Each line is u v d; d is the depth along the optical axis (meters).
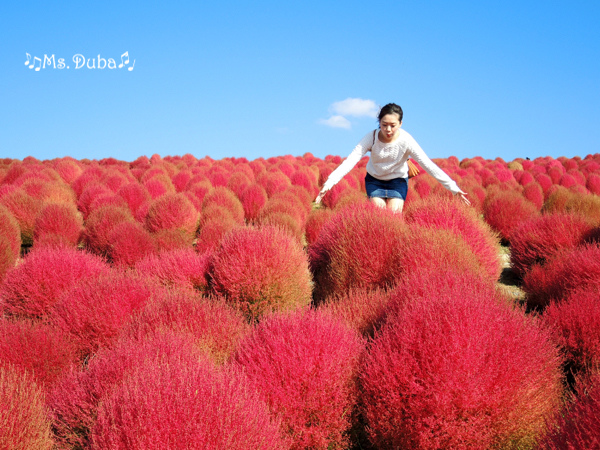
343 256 4.11
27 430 2.04
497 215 7.95
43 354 2.79
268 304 3.85
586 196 8.13
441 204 4.73
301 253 4.18
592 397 1.92
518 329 2.39
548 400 2.29
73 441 2.14
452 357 2.16
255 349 2.39
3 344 2.77
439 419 2.09
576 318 3.13
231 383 1.98
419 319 2.37
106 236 6.41
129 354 2.35
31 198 8.15
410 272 3.60
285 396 2.20
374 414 2.27
